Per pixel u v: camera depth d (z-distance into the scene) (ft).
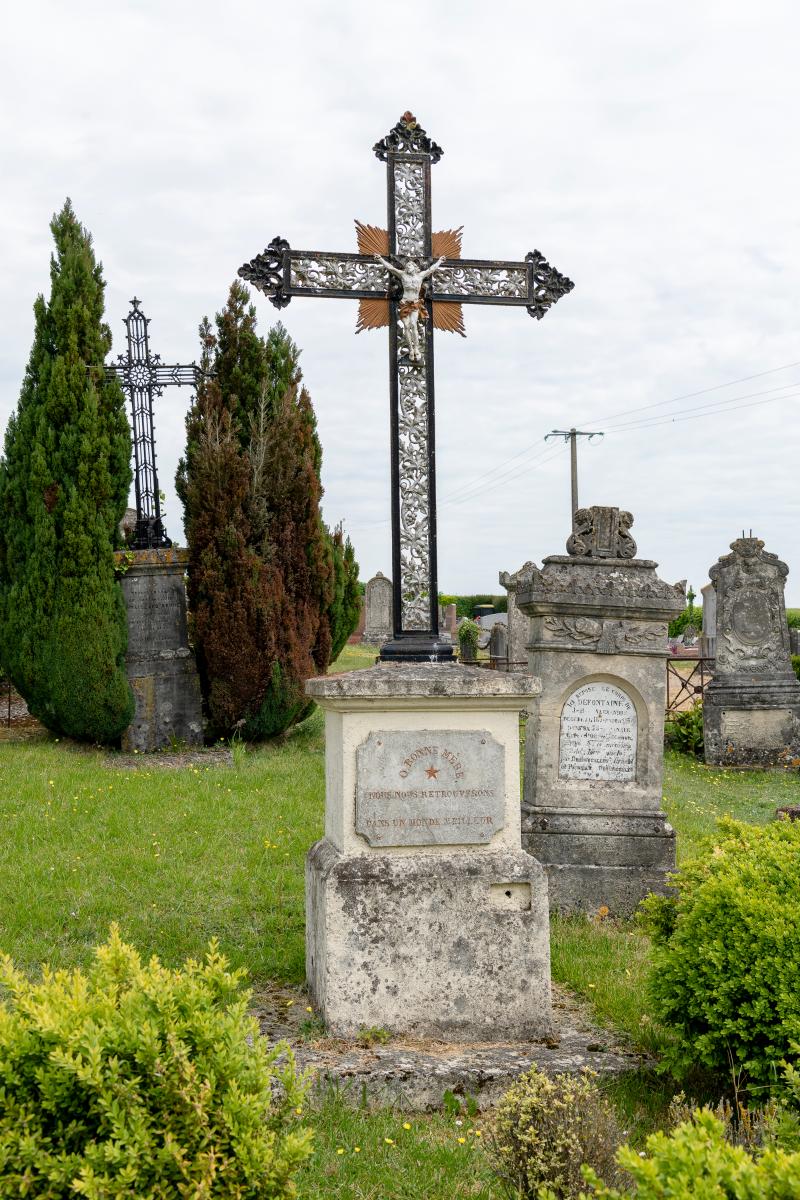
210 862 26.43
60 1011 10.16
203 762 40.34
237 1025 10.50
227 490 43.70
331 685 17.30
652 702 26.81
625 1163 8.64
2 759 38.45
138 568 43.42
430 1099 15.24
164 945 20.98
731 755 47.78
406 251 20.17
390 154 20.22
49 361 43.52
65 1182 8.96
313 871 18.45
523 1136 11.98
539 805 26.58
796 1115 12.40
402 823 17.57
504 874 17.53
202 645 43.55
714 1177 8.18
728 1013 14.64
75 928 21.58
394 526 19.27
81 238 44.78
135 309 46.57
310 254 19.69
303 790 34.86
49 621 41.83
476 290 20.38
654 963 16.19
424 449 19.44
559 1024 17.97
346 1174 13.00
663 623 26.94
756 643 48.49
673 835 26.43
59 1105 9.45
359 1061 15.66
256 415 47.50
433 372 19.70
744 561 48.65
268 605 43.62
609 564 27.22
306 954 19.25
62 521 42.09
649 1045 16.55
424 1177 13.01
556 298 20.89
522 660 61.26
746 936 14.87
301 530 46.68
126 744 43.16
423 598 19.30
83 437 42.32
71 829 28.50
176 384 47.11
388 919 17.13
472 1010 17.20
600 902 26.00
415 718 17.70
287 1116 10.89
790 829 17.87
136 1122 9.16
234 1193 9.29
